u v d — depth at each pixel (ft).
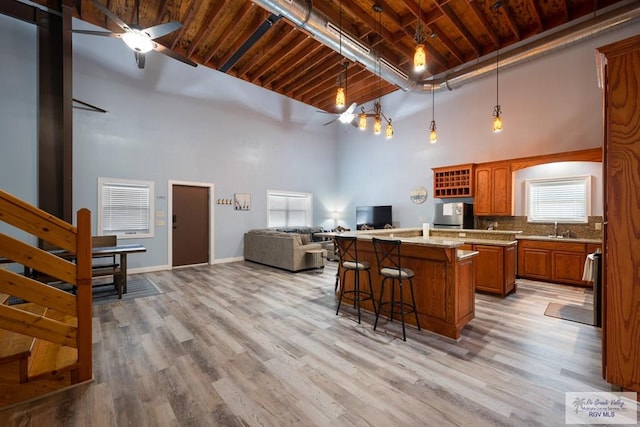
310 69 22.45
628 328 6.07
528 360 7.66
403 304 9.63
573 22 16.05
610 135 6.17
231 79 23.54
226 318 10.71
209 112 22.33
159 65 19.84
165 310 11.58
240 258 23.93
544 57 17.52
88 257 6.73
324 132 30.76
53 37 15.03
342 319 10.66
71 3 14.66
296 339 8.96
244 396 6.18
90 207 17.20
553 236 16.81
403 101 25.34
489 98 19.94
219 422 5.42
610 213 6.21
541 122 17.65
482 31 17.62
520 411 5.69
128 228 18.63
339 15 15.72
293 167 27.96
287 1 12.47
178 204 20.85
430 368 7.29
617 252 6.16
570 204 16.69
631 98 5.93
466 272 9.69
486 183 19.13
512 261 13.98
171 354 7.98
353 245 12.36
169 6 15.33
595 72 15.87
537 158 16.93
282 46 18.83
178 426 5.32
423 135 23.91
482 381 6.72
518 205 18.56
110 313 11.21
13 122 14.66
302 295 13.75
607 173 6.32
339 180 31.50
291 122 27.86
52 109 15.03
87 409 5.76
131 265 18.70
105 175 17.71
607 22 13.78
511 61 17.16
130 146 18.65
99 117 17.52
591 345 8.49
